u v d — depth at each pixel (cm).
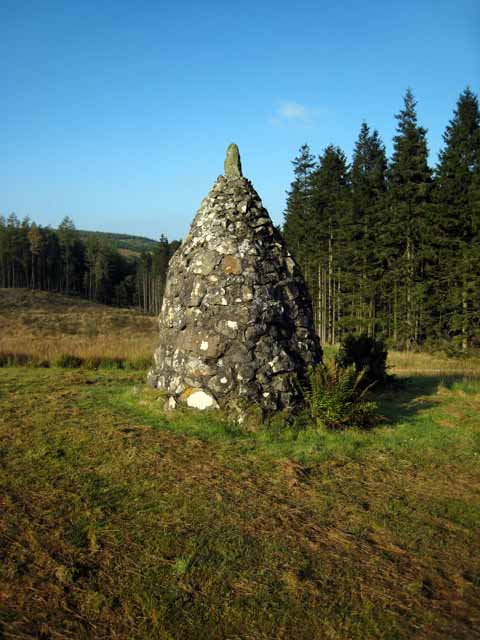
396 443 648
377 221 3325
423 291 2789
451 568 366
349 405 700
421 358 2084
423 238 2819
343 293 3659
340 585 340
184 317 766
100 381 1080
